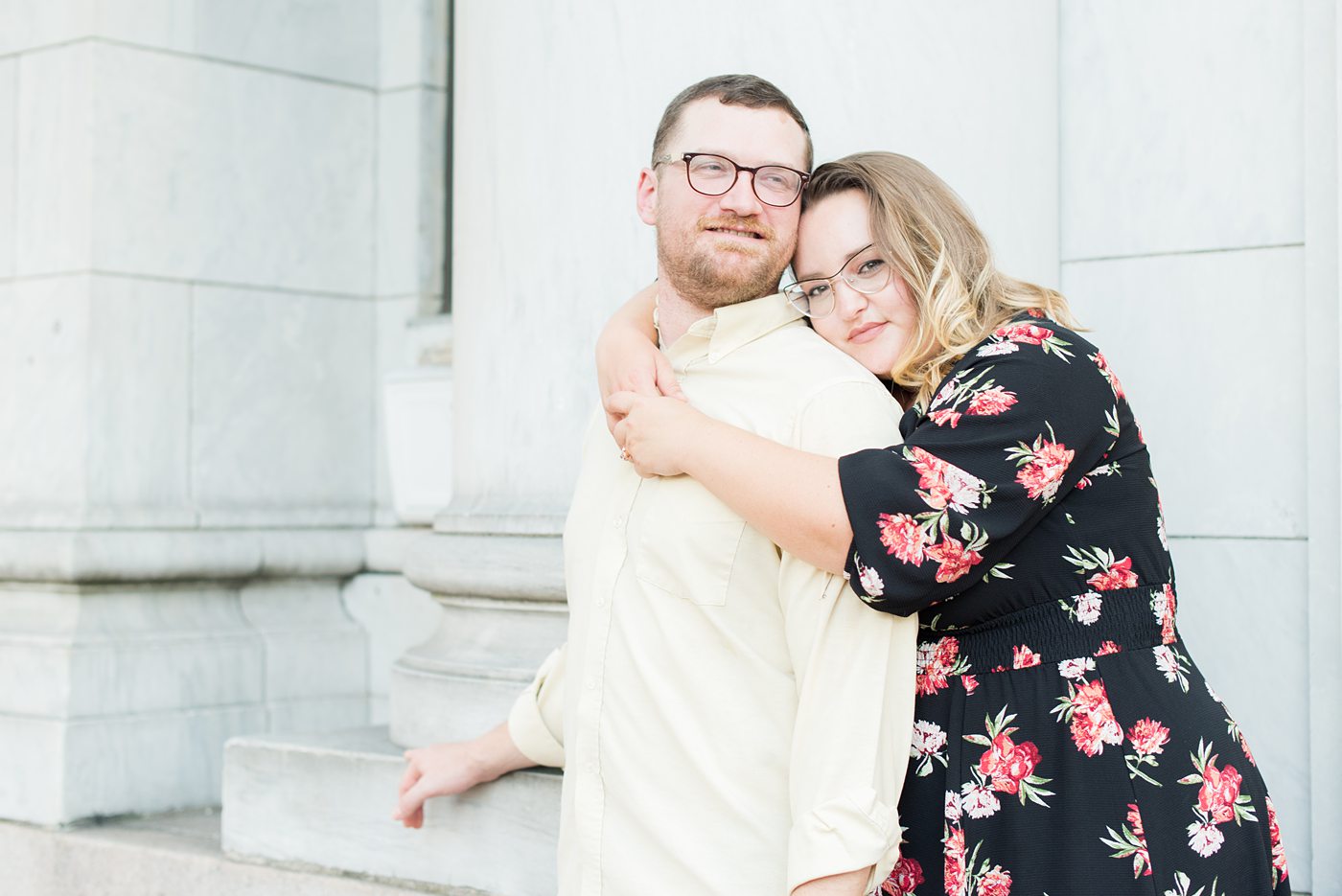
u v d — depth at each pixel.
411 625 4.77
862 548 1.80
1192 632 2.97
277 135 4.78
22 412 4.41
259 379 4.72
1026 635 1.93
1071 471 1.90
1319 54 2.82
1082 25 3.11
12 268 4.46
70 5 4.34
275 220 4.78
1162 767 1.88
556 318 3.15
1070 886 1.84
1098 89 3.09
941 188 2.15
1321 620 2.80
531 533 3.13
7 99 4.49
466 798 2.95
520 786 2.86
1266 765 2.89
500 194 3.25
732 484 1.89
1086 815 1.86
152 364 4.43
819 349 2.06
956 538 1.80
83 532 4.20
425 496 4.51
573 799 2.14
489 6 3.30
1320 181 2.82
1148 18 3.04
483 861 2.93
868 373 2.06
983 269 2.11
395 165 5.02
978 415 1.86
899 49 2.85
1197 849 1.87
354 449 4.98
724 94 2.10
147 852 3.65
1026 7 2.99
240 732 4.48
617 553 2.08
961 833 1.91
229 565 4.50
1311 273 2.82
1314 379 2.81
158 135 4.46
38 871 3.93
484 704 3.11
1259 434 2.91
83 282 4.28
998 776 1.90
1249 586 2.92
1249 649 2.92
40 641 4.14
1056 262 3.06
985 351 1.94
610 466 2.19
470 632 3.29
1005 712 1.92
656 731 2.00
